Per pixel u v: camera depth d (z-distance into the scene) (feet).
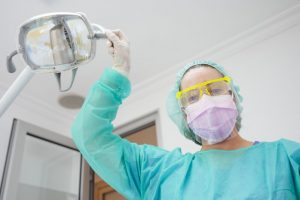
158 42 6.26
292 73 5.58
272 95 5.61
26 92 6.86
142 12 5.61
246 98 5.88
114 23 5.74
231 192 2.61
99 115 3.03
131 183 3.13
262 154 2.85
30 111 7.11
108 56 6.33
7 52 5.91
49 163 6.83
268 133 5.33
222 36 6.31
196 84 3.32
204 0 5.53
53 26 2.56
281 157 2.70
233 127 3.19
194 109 3.25
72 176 7.20
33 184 6.33
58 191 6.78
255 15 5.95
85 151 3.03
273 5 5.80
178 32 6.09
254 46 6.30
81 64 2.66
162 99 7.06
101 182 7.60
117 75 3.06
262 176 2.63
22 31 2.56
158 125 6.86
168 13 5.68
